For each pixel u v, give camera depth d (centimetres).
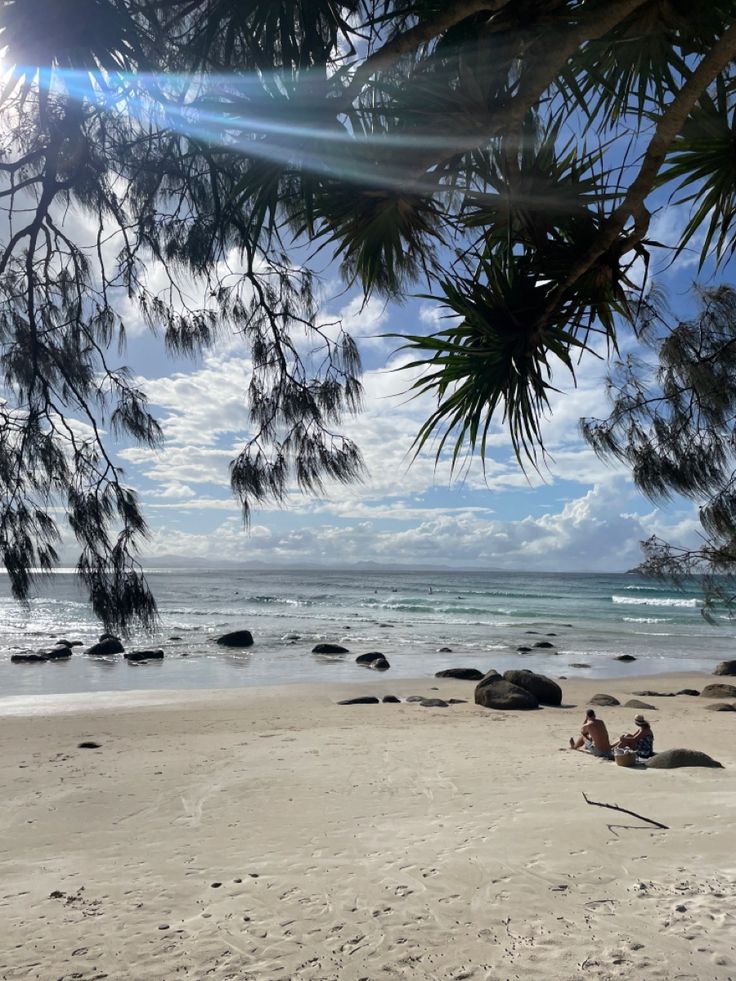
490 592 7862
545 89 230
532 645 3045
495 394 289
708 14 222
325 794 832
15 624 3834
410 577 15738
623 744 1013
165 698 1700
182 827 720
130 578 311
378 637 3269
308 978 398
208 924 476
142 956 431
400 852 614
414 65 249
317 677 2136
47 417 322
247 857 619
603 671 2358
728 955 397
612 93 255
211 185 329
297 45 235
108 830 718
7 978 409
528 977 385
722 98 261
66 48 238
